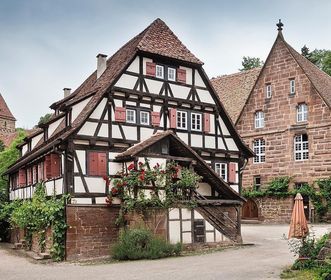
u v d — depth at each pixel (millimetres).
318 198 34531
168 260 19547
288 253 20734
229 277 15219
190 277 15352
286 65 37281
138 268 17594
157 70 24672
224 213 25250
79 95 26094
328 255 16109
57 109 29094
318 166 34969
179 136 25031
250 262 18328
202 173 24500
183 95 25375
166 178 22125
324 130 34844
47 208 21562
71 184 21547
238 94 41625
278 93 37594
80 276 16266
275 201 36688
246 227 33281
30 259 21734
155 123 24219
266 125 38094
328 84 38625
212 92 26406
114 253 20562
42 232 22578
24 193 28797
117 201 22406
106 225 22016
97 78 26578
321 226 31031
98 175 22281
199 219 22734
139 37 25750
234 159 27250
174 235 21891
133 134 23562
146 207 21422
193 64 25781
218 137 26578
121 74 23422
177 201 22078
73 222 21250
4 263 20594
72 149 21688
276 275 15430
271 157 37656
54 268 18641
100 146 22547
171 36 26141
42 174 25266
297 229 16688
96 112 22609
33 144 31656
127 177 21766
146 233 20562
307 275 14977
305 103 36031
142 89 24016
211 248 22859
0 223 30719
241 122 39625
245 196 38250
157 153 22609
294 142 36656
